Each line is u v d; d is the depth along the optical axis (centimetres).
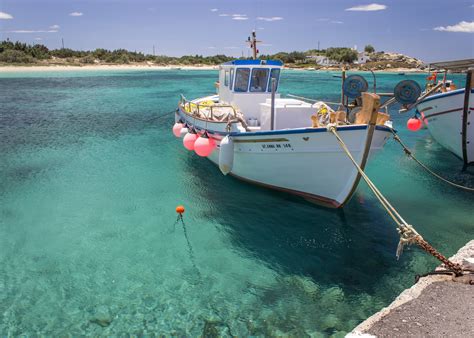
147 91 4403
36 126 2195
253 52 1248
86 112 2756
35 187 1196
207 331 574
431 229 873
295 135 848
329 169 856
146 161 1476
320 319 596
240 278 709
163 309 626
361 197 1066
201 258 779
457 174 1273
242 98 1145
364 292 661
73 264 759
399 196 1073
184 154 1580
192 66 13912
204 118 1149
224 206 1016
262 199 1046
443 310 512
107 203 1065
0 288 679
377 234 859
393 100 940
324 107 945
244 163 1031
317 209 976
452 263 594
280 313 612
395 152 1562
